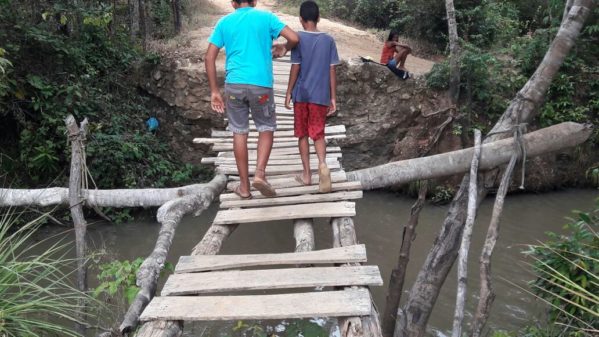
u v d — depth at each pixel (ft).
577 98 38.63
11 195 17.65
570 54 38.93
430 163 18.08
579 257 14.26
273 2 68.13
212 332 19.72
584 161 38.11
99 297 17.95
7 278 10.96
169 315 9.64
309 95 15.62
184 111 36.24
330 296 10.16
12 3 29.76
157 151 35.01
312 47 15.53
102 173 31.53
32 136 30.35
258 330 17.78
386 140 36.96
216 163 20.95
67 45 32.04
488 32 41.06
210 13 53.47
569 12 17.93
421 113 36.50
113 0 38.47
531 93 17.99
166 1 45.11
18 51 29.50
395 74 36.47
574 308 13.93
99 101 33.65
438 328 21.39
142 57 37.19
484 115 36.94
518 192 37.11
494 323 21.31
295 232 14.06
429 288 17.65
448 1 34.99
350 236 13.25
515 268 26.05
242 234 28.50
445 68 36.35
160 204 17.53
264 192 15.53
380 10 54.70
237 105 14.61
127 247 27.48
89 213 30.48
